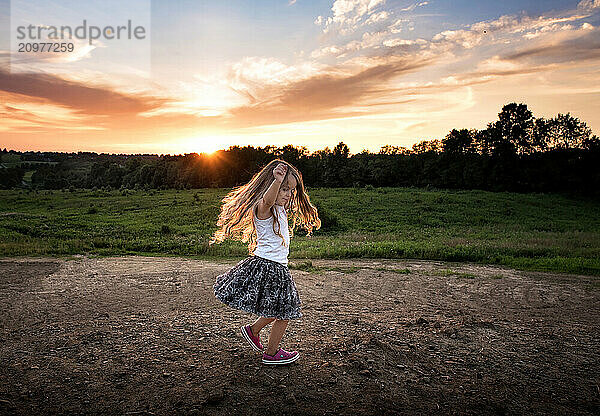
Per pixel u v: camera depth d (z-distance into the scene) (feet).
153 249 52.24
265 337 14.32
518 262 39.04
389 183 189.57
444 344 14.38
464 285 27.45
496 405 9.88
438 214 95.86
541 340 15.33
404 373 11.55
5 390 9.86
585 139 165.99
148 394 9.74
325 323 16.60
